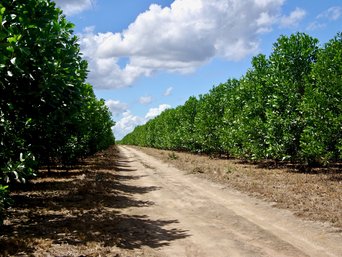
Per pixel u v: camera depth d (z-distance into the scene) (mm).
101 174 24016
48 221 11070
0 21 7395
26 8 8641
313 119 19656
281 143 23656
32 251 7930
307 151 19812
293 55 25484
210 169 26109
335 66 20109
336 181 18328
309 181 18594
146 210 13188
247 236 9633
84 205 13656
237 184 18359
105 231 10070
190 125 50438
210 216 12102
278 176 21109
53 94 9492
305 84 22234
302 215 11695
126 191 17641
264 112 27000
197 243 9055
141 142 105062
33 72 8961
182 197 15859
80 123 17188
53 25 9375
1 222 8266
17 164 8719
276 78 25531
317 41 25453
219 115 40312
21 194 15586
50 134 14969
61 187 17672
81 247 8383
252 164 30438
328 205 12820
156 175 24969
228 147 32906
